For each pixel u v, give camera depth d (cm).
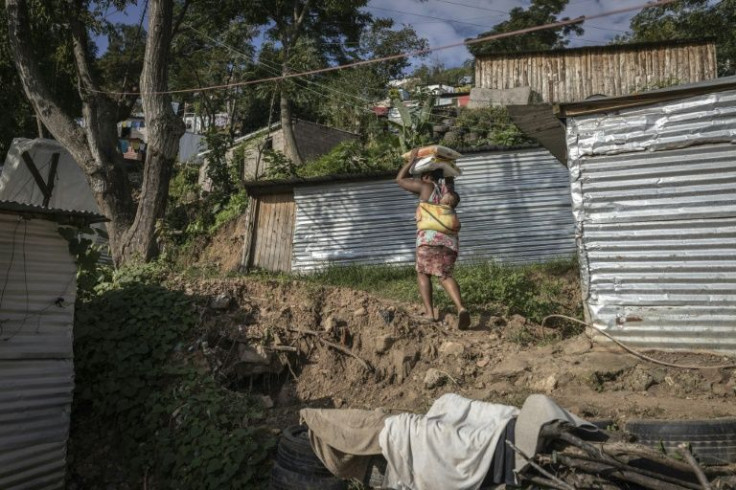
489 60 2319
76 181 1280
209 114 3750
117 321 751
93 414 711
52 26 1442
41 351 627
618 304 721
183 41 3219
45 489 617
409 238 1374
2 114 2195
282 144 2664
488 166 1342
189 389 667
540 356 699
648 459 401
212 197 2200
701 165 700
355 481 505
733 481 388
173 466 616
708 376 633
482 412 477
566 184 1316
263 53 2770
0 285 603
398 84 3803
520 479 427
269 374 754
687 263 698
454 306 848
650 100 721
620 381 645
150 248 1270
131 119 4781
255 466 578
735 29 2559
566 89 2252
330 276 1179
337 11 2809
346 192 1416
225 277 959
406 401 680
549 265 1152
